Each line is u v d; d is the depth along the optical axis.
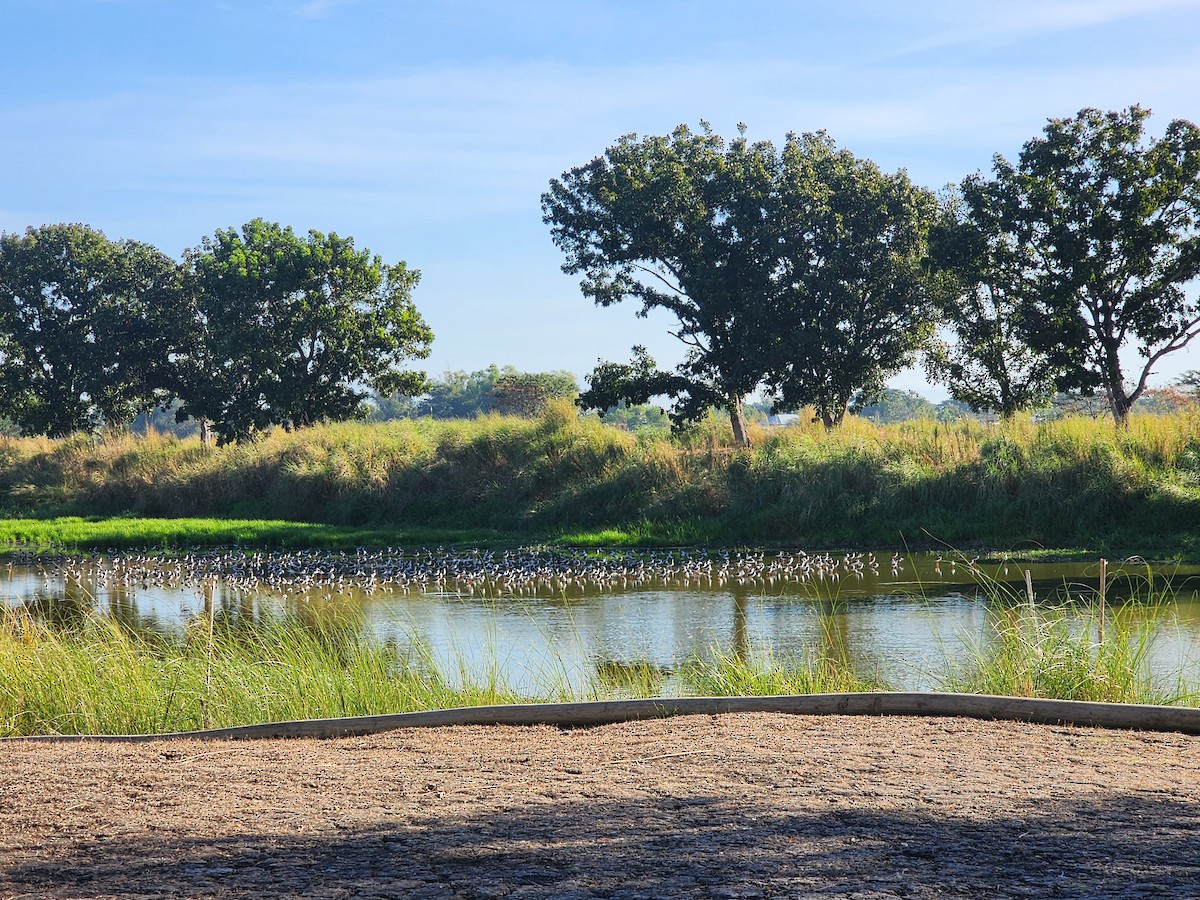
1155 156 28.27
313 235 44.31
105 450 38.59
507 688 9.10
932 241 29.58
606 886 3.49
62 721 8.15
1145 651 9.93
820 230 30.42
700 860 3.72
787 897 3.34
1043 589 15.21
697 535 23.23
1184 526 19.52
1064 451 21.94
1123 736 5.73
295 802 4.75
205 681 8.55
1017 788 4.61
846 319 31.12
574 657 11.74
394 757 5.71
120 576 20.36
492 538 25.05
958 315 30.39
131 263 50.97
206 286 44.91
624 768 5.19
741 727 6.05
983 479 21.77
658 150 32.94
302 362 44.12
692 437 29.92
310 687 8.65
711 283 30.16
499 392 71.44
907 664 10.76
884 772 4.93
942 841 3.87
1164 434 21.88
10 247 50.47
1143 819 4.12
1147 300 28.39
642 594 16.55
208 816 4.55
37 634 10.00
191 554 23.19
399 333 45.06
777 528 23.05
